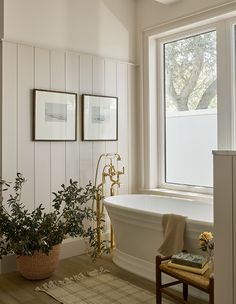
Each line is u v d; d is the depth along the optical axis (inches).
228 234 65.0
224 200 65.5
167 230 114.1
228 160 64.7
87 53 156.5
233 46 140.2
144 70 170.7
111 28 165.2
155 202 155.8
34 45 139.7
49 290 115.3
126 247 135.5
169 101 167.5
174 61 165.0
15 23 135.2
